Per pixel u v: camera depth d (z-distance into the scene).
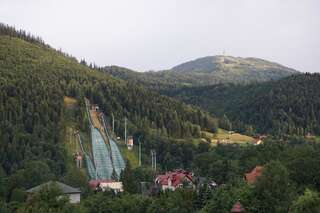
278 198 151.75
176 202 169.75
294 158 192.38
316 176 172.38
